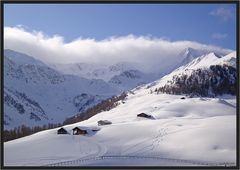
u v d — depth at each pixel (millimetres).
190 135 103375
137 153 95312
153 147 100688
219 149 90375
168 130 117438
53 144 109312
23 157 90562
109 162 78812
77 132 130500
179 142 100562
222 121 117250
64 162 80000
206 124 115750
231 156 84812
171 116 182000
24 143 110938
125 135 120188
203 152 89375
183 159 84812
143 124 132500
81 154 95188
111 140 116875
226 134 98062
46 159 86750
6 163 80438
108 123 155250
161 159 84000
